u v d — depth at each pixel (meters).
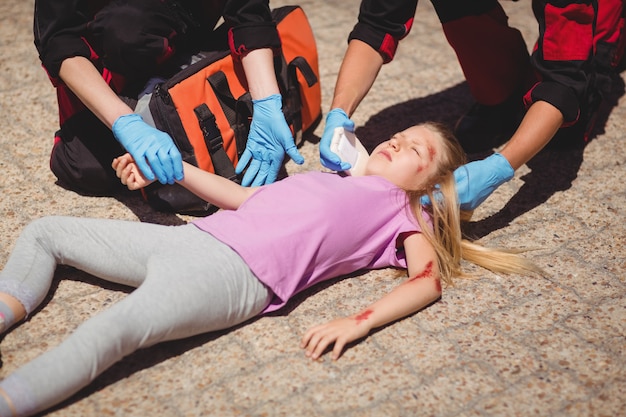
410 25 3.04
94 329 2.14
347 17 4.94
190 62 3.07
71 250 2.50
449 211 2.73
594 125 3.79
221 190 2.67
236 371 2.34
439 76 4.26
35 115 3.72
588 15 2.88
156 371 2.33
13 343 2.40
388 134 3.68
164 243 2.43
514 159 2.84
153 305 2.22
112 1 2.85
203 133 2.88
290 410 2.21
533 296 2.70
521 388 2.33
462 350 2.46
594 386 2.35
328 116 2.89
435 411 2.24
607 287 2.76
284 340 2.46
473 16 3.30
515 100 3.60
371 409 2.23
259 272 2.42
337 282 2.73
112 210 3.05
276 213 2.54
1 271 2.64
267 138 2.96
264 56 2.97
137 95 2.91
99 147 3.00
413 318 2.58
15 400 2.03
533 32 4.71
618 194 3.29
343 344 2.36
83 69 2.71
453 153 2.81
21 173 3.27
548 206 3.21
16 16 4.78
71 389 2.11
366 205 2.66
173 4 2.89
